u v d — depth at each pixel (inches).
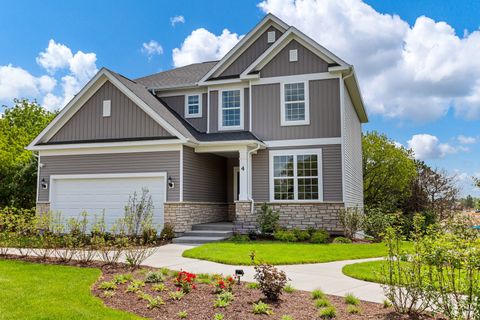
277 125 681.6
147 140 634.2
